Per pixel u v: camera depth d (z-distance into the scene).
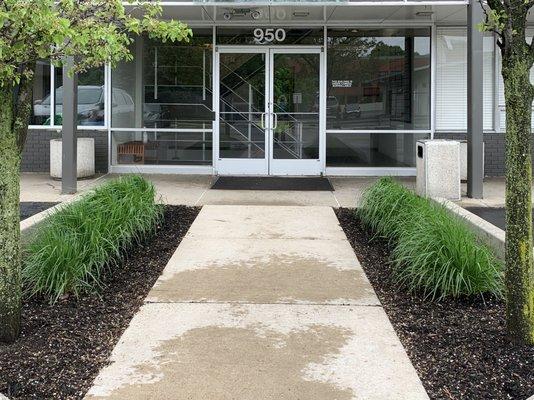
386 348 4.42
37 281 5.34
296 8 11.15
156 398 3.69
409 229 6.35
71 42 4.29
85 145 12.25
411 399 3.70
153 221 7.80
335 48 12.82
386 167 12.95
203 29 12.84
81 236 6.00
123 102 13.06
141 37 12.91
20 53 3.95
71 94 10.22
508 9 4.14
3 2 3.66
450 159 9.80
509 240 4.36
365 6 10.83
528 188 4.27
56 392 3.76
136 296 5.53
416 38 12.84
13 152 4.39
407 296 5.54
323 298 5.48
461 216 7.57
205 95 13.01
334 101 12.89
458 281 5.28
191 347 4.44
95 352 4.35
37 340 4.50
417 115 12.98
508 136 4.29
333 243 7.36
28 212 8.68
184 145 13.12
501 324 4.83
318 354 4.32
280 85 12.85
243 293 5.60
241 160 12.97
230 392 3.77
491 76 12.92
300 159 12.92
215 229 8.00
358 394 3.76
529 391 3.77
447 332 4.70
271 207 9.46
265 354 4.32
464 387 3.85
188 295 5.54
